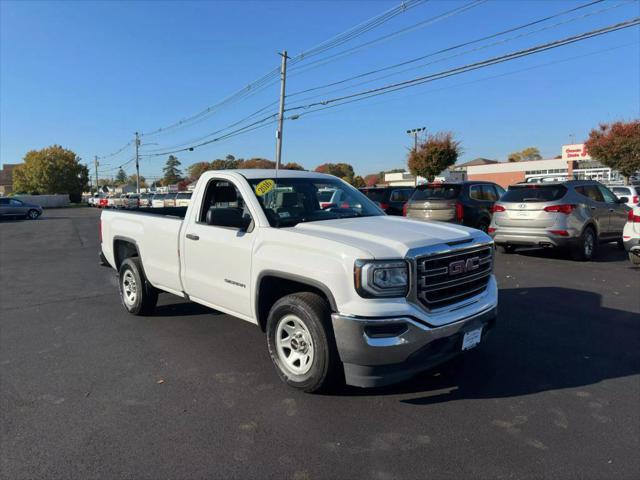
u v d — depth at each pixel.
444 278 3.55
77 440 3.20
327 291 3.41
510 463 2.86
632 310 6.02
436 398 3.71
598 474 2.74
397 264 3.29
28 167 73.69
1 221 32.91
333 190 4.97
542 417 3.40
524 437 3.14
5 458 2.99
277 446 3.08
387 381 3.35
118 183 160.88
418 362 3.41
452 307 3.58
